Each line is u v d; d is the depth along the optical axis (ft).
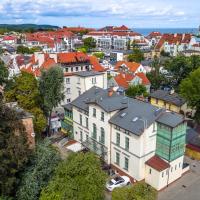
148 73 328.29
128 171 144.05
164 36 640.17
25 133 115.96
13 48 535.19
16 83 173.06
